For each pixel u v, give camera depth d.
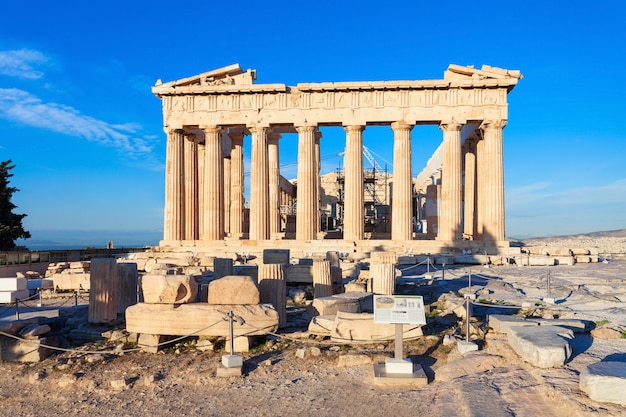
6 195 46.00
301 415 8.98
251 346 13.16
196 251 37.06
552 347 9.86
